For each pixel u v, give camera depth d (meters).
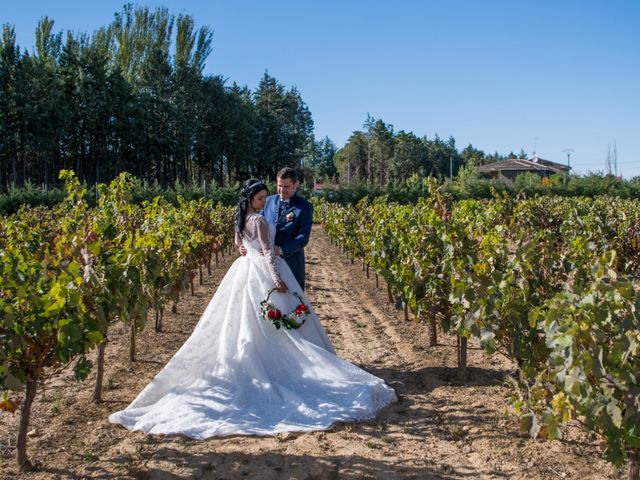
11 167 48.81
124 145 49.84
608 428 2.83
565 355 2.96
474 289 4.52
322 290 11.44
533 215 16.30
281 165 73.50
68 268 3.57
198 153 61.56
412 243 6.80
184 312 8.66
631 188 44.56
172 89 55.03
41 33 50.91
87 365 3.71
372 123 86.38
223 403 4.30
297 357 4.75
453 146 115.50
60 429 4.11
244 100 71.94
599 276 3.18
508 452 3.76
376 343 7.03
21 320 3.31
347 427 4.17
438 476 3.44
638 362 2.85
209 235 12.20
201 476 3.41
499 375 5.53
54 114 43.06
